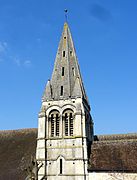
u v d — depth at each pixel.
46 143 56.44
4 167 57.28
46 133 57.28
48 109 59.09
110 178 50.69
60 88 60.69
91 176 51.69
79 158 53.16
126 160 52.44
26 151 59.56
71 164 53.53
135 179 49.59
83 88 63.88
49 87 61.31
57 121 58.22
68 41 67.12
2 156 60.19
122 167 51.09
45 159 54.94
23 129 66.31
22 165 56.12
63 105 58.47
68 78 61.47
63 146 55.31
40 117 58.53
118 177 50.38
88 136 59.78
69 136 55.97
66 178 52.72
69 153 54.47
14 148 61.53
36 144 60.25
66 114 58.25
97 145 57.16
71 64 64.06
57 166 54.12
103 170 51.47
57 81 62.00
